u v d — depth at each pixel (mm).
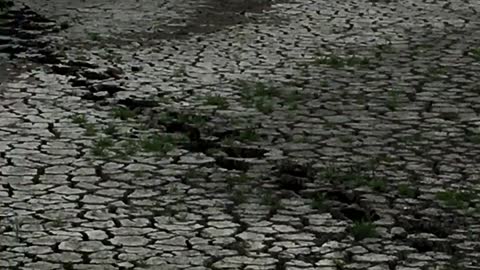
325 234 6891
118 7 13742
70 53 11234
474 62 11008
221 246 6688
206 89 9969
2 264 6383
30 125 8898
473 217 7156
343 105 9539
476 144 8547
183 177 7832
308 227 6996
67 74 10469
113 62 10930
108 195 7480
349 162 8125
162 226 6980
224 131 8797
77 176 7812
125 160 8148
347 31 12406
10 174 7816
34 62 10891
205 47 11625
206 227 6973
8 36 11953
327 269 6375
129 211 7215
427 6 13852
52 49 11398
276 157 8234
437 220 7102
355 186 7652
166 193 7527
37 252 6559
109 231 6891
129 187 7629
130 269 6336
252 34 12250
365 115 9258
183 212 7215
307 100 9688
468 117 9227
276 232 6906
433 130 8883
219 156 8250
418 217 7145
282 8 13703
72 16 13102
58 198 7406
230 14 13336
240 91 9938
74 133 8719
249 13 13406
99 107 9438
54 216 7105
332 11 13523
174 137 8656
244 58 11156
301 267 6395
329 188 7613
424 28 12570
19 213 7141
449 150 8406
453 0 14258
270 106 9477
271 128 8898
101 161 8117
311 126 8961
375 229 6953
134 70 10633
